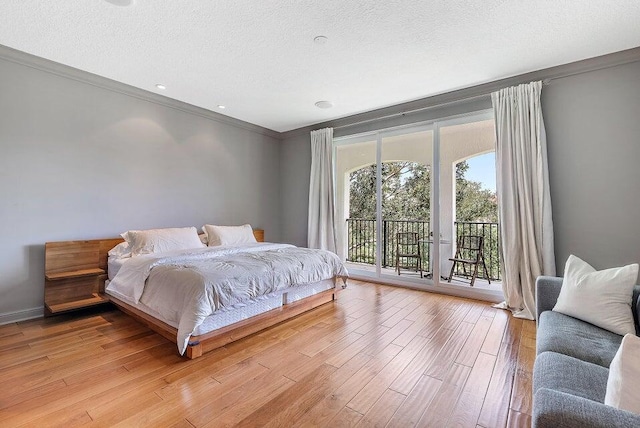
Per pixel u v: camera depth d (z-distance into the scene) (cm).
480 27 231
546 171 295
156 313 244
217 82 332
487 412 156
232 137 471
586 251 285
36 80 281
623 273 173
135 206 355
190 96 374
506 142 318
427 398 168
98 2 201
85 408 157
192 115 415
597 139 280
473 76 317
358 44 255
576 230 289
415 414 155
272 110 429
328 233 479
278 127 519
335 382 183
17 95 271
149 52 268
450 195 384
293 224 538
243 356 215
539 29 234
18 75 271
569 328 164
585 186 285
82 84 310
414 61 284
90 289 311
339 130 481
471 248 370
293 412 156
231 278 232
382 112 421
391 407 160
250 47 260
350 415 154
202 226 429
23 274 276
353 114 446
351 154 483
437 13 215
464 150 374
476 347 230
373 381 184
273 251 340
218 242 392
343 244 493
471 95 348
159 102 375
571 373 119
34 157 281
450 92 360
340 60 282
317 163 491
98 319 284
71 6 205
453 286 375
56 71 290
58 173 296
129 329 260
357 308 323
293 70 303
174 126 394
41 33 238
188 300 213
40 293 286
